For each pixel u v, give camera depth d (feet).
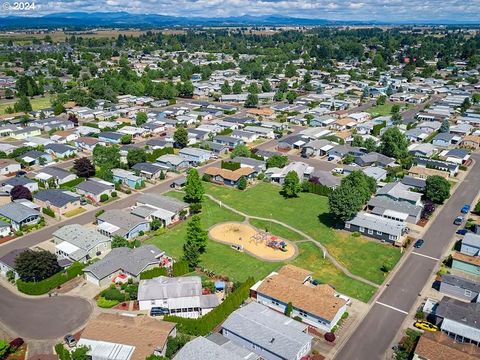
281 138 652.07
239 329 234.99
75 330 247.91
